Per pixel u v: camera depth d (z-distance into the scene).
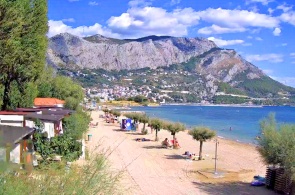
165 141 39.28
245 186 21.38
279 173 19.75
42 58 29.61
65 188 4.86
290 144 18.25
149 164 27.28
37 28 27.75
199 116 127.38
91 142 34.72
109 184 5.32
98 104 187.88
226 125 86.12
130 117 63.59
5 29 19.97
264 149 19.83
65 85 57.81
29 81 31.86
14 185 4.35
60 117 25.91
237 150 38.62
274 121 20.48
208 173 24.88
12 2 20.22
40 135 20.83
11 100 32.25
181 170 25.77
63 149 20.84
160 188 19.88
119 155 29.75
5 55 21.38
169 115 132.50
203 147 40.50
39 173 5.06
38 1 27.53
